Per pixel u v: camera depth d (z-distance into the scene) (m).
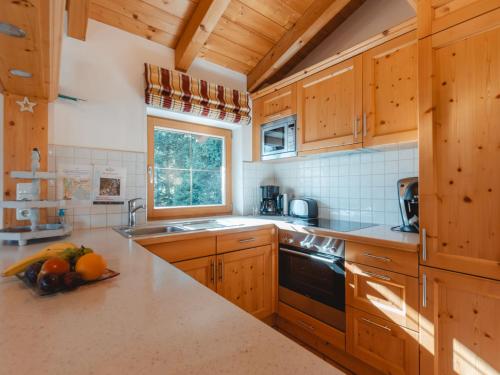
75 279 0.70
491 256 1.09
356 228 1.80
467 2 1.15
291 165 2.71
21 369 0.39
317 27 2.04
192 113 2.22
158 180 2.28
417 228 1.61
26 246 1.21
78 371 0.39
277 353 0.43
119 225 1.91
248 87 2.67
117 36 1.92
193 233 1.68
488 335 1.10
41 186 1.56
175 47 2.18
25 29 0.85
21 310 0.58
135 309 0.59
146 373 0.38
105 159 1.86
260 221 2.20
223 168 2.68
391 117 1.62
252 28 2.14
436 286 1.23
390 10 1.92
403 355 1.36
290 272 2.03
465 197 1.15
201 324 0.52
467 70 1.15
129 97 1.97
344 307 1.64
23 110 1.49
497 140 1.08
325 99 1.98
